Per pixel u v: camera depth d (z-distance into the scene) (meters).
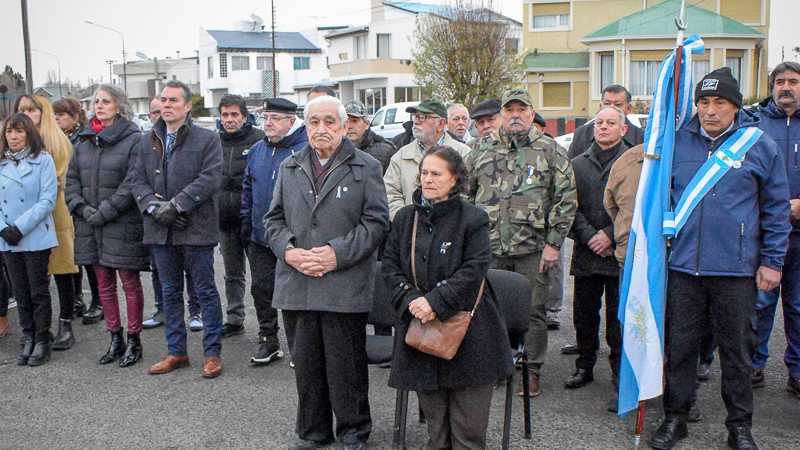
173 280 5.34
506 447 3.76
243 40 59.09
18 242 5.46
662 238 4.02
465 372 3.42
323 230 4.02
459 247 3.45
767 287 3.92
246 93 57.31
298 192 4.11
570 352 5.72
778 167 3.89
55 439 4.28
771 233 3.91
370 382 5.18
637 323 4.04
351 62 43.66
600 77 30.19
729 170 3.89
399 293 3.52
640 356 4.02
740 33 27.53
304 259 3.92
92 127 5.81
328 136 4.03
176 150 5.17
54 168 5.67
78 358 5.76
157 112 7.93
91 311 6.81
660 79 4.05
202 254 5.21
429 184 3.45
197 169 5.18
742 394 3.94
